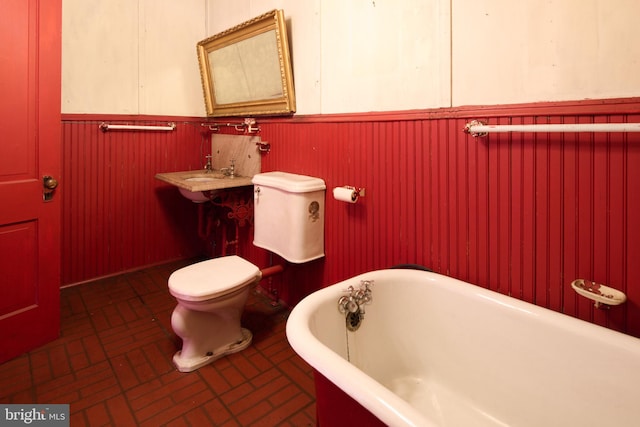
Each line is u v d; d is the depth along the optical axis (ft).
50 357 6.13
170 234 10.52
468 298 4.62
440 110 5.05
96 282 9.17
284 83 7.34
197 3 10.12
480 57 4.63
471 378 4.59
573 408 3.76
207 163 10.03
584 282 3.93
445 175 5.09
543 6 4.09
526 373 4.11
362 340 4.89
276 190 6.91
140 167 9.70
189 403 5.16
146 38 9.40
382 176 5.88
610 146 3.74
